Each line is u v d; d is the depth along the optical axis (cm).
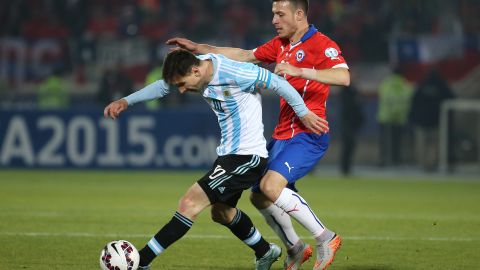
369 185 5922
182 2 9306
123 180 5897
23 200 4419
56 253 2642
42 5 9219
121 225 3400
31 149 6619
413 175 7106
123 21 9156
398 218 3812
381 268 2459
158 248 2092
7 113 6600
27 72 8638
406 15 9056
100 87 7625
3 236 3022
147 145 6650
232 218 2239
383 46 8800
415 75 8725
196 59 2105
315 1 9188
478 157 7619
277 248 2312
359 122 6919
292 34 2386
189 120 6656
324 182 6178
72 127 6606
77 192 4947
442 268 2459
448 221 3703
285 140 2333
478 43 8719
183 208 2111
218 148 2194
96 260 2514
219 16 9269
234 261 2555
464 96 8631
